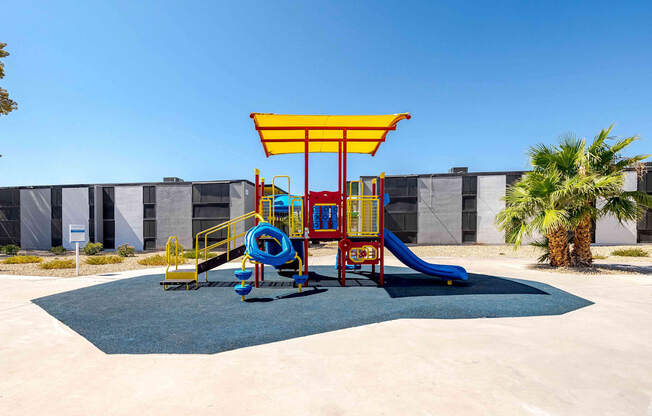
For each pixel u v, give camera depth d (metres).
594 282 8.92
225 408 2.66
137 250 26.78
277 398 2.83
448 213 26.56
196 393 2.94
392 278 10.20
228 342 4.37
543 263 13.58
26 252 24.88
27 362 3.71
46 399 2.84
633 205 11.14
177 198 26.80
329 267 13.19
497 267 12.62
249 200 27.20
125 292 8.05
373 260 9.00
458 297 7.11
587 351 3.89
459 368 3.43
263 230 8.10
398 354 3.85
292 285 8.98
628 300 6.68
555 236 11.90
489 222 26.02
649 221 23.34
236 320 5.47
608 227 23.86
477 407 2.65
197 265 8.89
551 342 4.21
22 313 5.99
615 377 3.21
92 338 4.57
